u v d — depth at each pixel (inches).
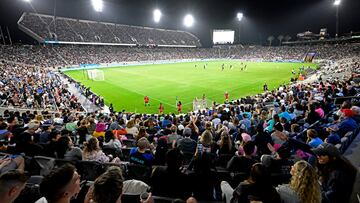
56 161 279.6
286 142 317.1
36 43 3927.2
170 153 218.2
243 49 5022.1
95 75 2057.1
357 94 737.6
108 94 1563.7
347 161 187.9
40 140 421.4
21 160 201.6
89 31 4069.9
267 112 672.4
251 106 888.9
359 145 353.4
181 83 1935.3
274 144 344.8
